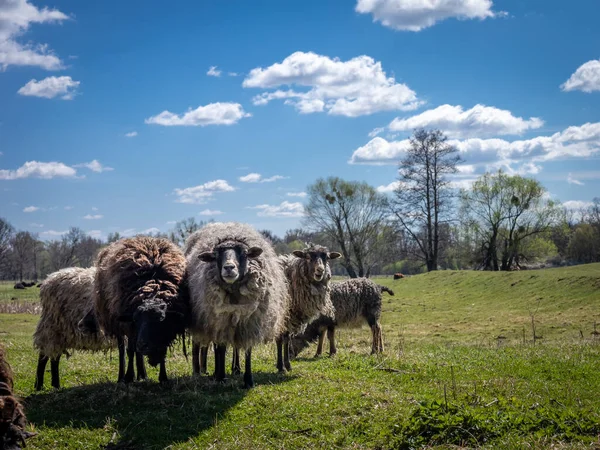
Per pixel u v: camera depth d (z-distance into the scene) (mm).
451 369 3100
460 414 2262
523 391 2721
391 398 2656
